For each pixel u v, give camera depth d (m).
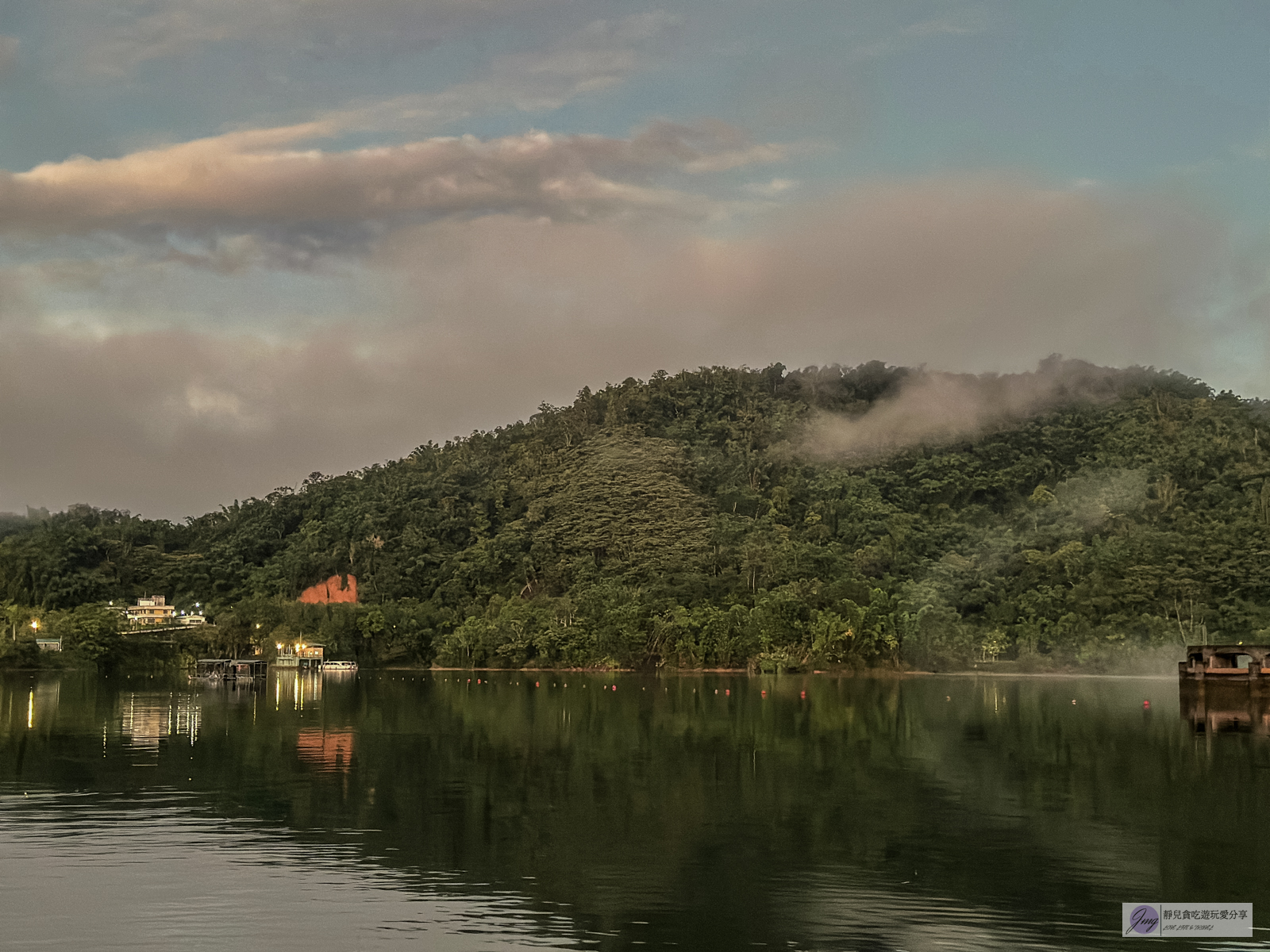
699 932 46.16
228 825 66.06
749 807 73.38
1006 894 52.06
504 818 68.88
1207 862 58.34
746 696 189.75
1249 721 138.88
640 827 66.25
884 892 52.28
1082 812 71.94
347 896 50.56
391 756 98.62
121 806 72.19
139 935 44.91
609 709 156.25
